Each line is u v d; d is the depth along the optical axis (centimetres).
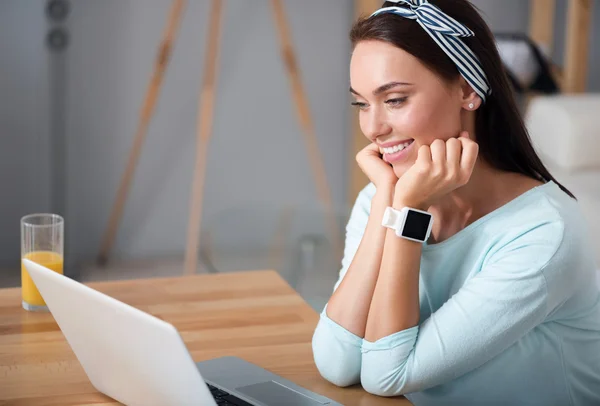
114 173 503
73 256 504
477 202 178
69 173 495
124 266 501
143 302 205
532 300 161
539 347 171
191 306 204
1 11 470
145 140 506
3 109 479
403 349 161
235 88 516
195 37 503
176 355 127
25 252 203
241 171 525
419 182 165
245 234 518
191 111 509
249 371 168
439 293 179
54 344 182
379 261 171
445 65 163
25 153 486
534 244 164
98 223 505
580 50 516
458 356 160
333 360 167
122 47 490
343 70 527
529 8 548
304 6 516
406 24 161
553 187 177
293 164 530
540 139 476
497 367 170
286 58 494
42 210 494
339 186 539
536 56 496
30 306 200
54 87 484
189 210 520
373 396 164
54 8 469
